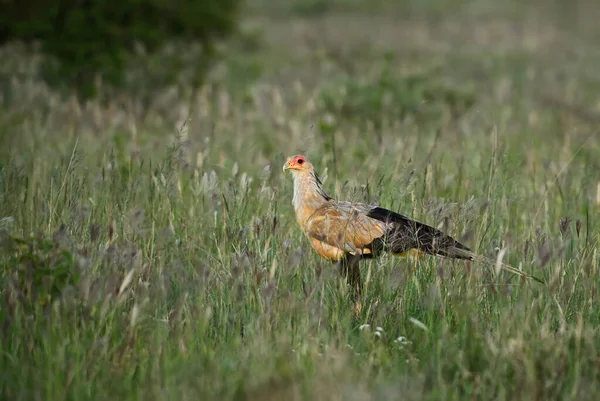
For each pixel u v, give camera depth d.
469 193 23.45
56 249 15.70
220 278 17.78
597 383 14.19
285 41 77.38
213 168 27.03
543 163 26.42
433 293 16.25
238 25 50.34
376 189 21.66
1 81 36.88
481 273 17.52
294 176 20.09
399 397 13.38
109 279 15.20
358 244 18.80
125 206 20.50
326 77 51.62
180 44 44.41
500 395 13.78
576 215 23.52
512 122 38.62
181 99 39.56
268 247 18.67
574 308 17.02
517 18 99.25
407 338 16.44
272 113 34.25
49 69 40.00
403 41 76.75
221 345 15.55
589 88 55.75
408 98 38.22
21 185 22.61
